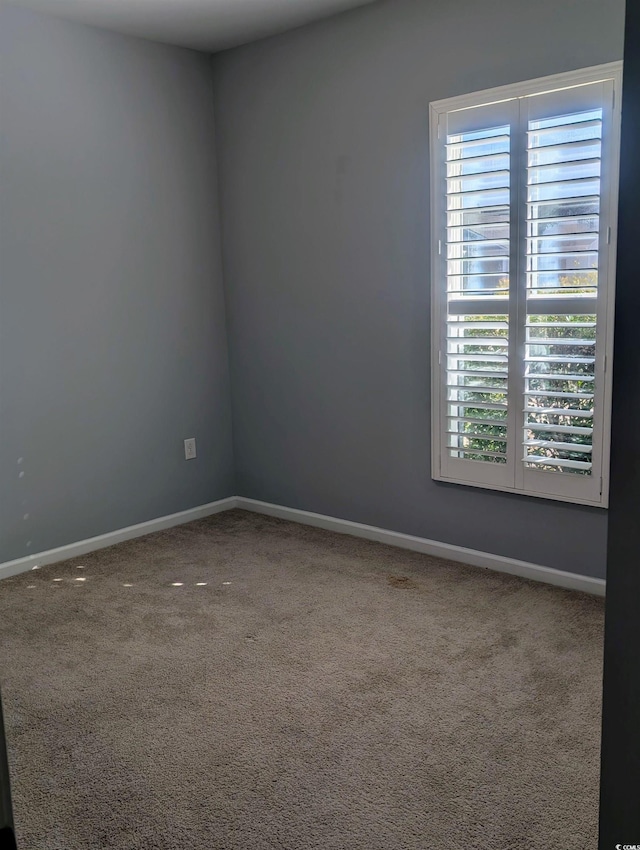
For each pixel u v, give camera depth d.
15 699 2.41
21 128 3.36
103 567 3.56
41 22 3.38
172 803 1.90
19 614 3.06
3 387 3.41
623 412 0.89
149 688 2.46
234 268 4.23
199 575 3.43
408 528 3.70
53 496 3.64
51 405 3.59
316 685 2.44
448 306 3.29
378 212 3.52
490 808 1.85
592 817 1.81
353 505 3.91
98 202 3.68
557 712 2.25
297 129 3.77
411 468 3.62
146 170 3.86
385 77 3.39
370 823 1.81
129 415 3.92
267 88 3.86
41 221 3.47
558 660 2.56
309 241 3.83
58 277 3.55
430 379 3.46
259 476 4.36
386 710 2.29
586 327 2.89
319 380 3.93
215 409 4.35
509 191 3.03
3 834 0.80
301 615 2.97
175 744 2.15
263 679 2.49
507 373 3.15
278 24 3.61
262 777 1.99
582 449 2.97
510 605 3.01
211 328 4.28
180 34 3.73
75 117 3.54
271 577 3.38
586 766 2.00
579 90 2.80
